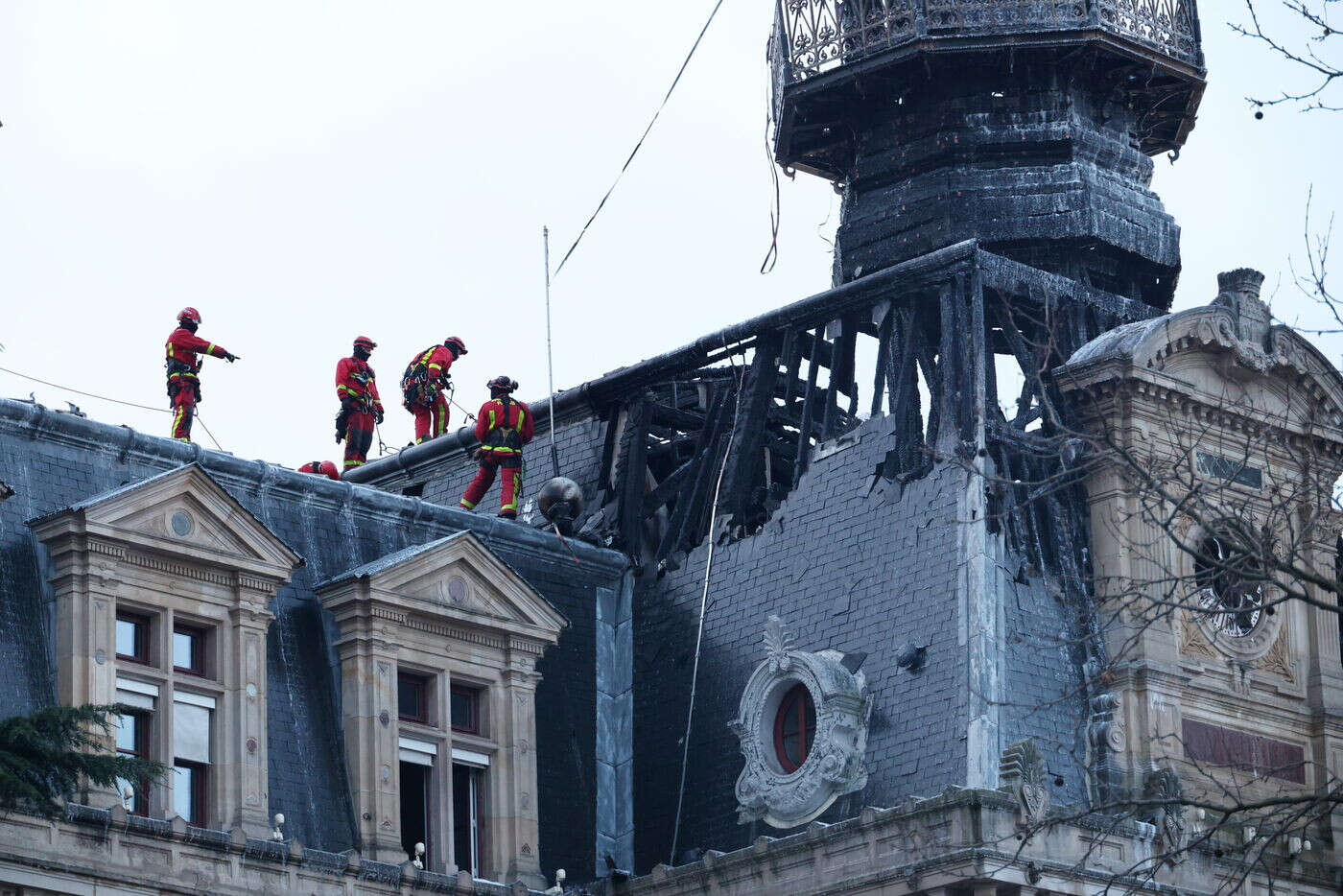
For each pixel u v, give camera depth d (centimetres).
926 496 12406
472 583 12575
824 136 14575
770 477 13700
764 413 13488
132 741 11338
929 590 12162
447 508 13100
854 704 12169
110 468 11950
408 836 12162
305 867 11425
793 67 14200
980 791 11106
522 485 14638
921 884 11144
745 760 12525
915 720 11912
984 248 13650
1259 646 12556
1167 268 13975
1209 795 12025
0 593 11225
